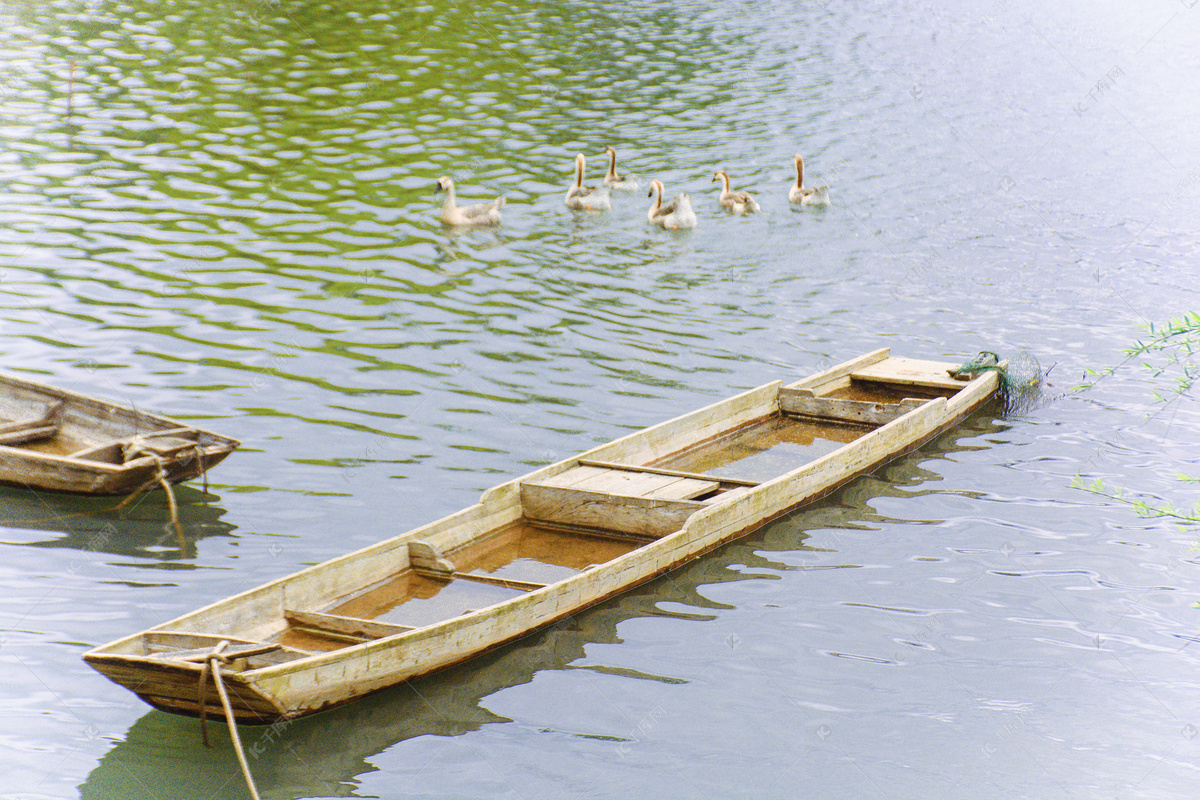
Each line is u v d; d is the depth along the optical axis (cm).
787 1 4981
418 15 4012
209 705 834
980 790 820
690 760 850
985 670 972
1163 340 876
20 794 784
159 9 3847
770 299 1984
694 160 2822
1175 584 1120
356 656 855
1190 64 4266
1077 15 5253
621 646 995
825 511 1267
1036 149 3059
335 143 2705
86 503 1208
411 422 1438
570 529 1188
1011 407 1585
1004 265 2191
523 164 2681
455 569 1080
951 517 1258
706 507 1135
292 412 1448
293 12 3919
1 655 939
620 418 1478
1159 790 820
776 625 1035
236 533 1160
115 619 998
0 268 1880
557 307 1886
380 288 1914
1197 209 2558
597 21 4194
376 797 803
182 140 2644
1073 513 1270
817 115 3294
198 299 1814
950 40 4475
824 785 824
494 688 932
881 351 1705
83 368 1530
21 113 2744
